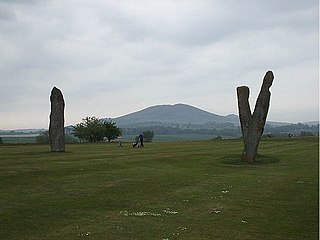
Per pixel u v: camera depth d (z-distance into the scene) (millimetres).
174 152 48906
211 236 13703
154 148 58312
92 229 14430
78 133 105562
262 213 17016
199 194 21234
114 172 29781
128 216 16344
